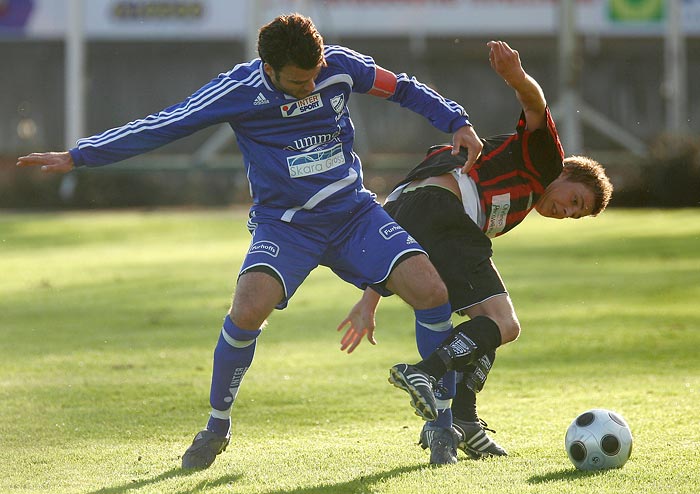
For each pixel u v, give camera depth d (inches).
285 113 606.5
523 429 722.2
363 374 957.2
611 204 3617.1
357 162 645.9
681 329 1203.9
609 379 909.8
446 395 619.2
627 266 1918.1
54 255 2257.6
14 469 622.2
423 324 626.8
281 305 617.3
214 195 3988.7
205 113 601.3
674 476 558.9
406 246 619.5
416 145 4827.8
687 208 3503.9
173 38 4768.7
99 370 984.9
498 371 960.3
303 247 619.2
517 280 1710.1
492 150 666.2
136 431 736.3
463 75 4982.8
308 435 719.1
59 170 591.2
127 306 1460.4
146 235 2721.5
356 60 631.2
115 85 4953.3
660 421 726.5
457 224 642.2
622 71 5036.9
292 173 612.7
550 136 652.7
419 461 621.3
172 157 4621.1
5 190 3875.5
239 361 611.2
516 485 545.3
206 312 1395.2
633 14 4805.6
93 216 3403.1
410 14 4798.2
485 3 4810.5
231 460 636.1
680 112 4655.5
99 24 4697.3
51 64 4911.4
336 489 546.9
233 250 2337.6
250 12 4042.8
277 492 543.8
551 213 692.7
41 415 790.5
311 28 577.3
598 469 581.3
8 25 4672.7
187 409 812.6
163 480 578.6
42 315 1374.3
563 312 1354.6
